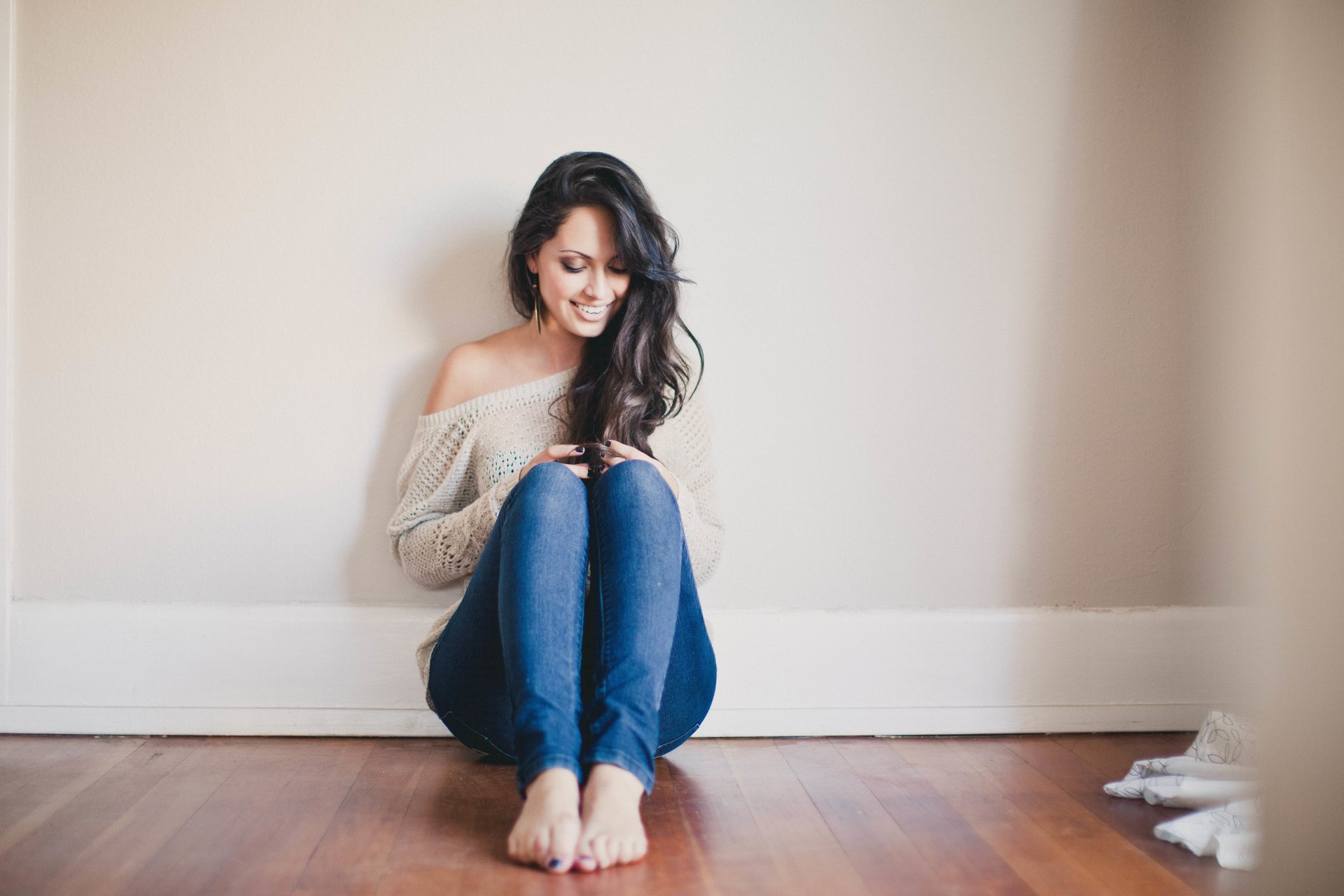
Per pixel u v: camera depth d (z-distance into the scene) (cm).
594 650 130
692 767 163
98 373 176
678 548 134
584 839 115
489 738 152
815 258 183
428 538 162
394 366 179
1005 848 129
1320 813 100
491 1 177
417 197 178
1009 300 186
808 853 127
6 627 174
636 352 161
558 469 137
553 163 159
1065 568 189
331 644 177
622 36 179
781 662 183
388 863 120
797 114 181
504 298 179
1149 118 186
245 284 177
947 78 183
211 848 124
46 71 172
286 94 176
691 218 181
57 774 153
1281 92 124
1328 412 107
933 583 188
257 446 179
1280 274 115
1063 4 184
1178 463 190
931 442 186
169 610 176
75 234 174
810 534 185
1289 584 104
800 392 184
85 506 176
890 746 178
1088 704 188
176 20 174
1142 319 188
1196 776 149
